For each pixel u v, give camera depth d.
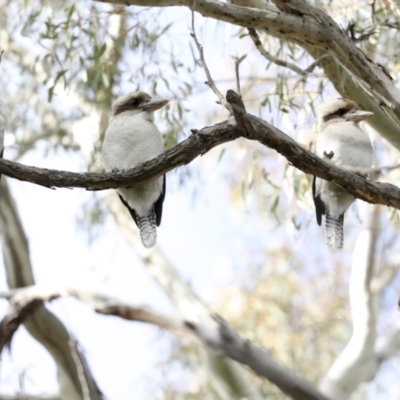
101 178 7.55
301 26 8.89
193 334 10.28
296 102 12.88
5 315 11.84
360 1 11.89
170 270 14.46
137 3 8.89
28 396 12.85
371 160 10.02
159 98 10.09
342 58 9.01
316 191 10.13
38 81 16.59
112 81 13.94
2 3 15.60
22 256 14.50
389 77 9.07
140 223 9.80
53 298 11.75
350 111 10.34
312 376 16.50
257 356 9.75
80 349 11.40
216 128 7.57
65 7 12.78
